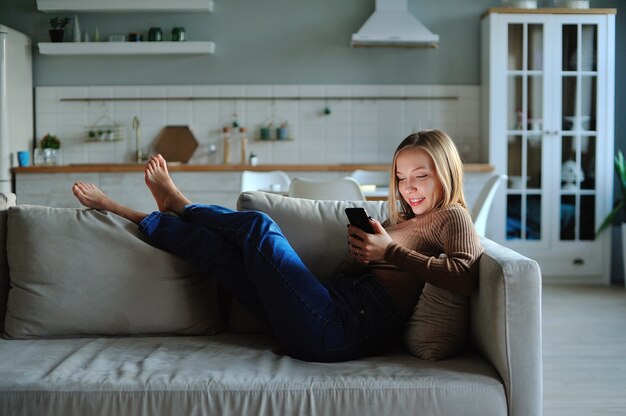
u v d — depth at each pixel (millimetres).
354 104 6145
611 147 5590
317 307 1858
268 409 1662
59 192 5512
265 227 1978
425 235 1983
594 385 2975
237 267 2043
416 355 1920
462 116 6109
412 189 2020
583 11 5516
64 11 6035
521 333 1699
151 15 6113
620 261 5848
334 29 6117
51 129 6184
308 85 6148
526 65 5586
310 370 1779
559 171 5613
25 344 2039
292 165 5484
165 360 1860
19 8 6094
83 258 2123
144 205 5496
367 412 1663
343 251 2281
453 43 6086
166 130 6180
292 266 1892
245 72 6148
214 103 6168
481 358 1897
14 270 2148
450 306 1896
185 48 5930
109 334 2127
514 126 5625
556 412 2648
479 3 6047
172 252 2162
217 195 5500
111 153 6191
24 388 1668
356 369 1786
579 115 5590
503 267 1713
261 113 6168
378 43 5906
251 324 2223
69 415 1656
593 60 5566
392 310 1963
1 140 5559
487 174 5562
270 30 6133
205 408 1660
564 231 5641
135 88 6164
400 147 2072
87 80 6168
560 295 5070
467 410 1676
